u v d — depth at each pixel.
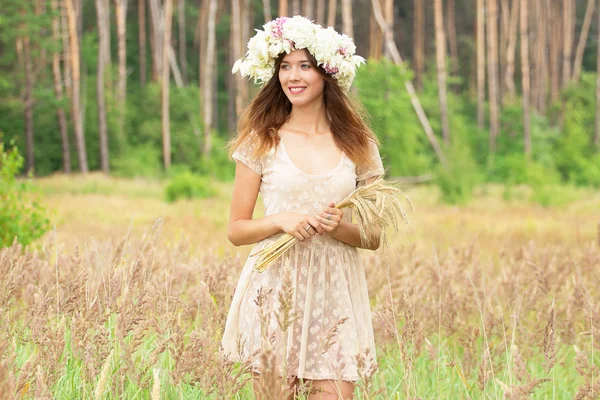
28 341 4.04
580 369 3.59
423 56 66.12
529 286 5.60
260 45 3.73
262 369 2.87
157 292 4.50
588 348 5.19
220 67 63.91
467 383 4.39
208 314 4.22
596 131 50.59
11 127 44.09
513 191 33.06
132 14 64.56
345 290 3.62
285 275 3.11
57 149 45.69
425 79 50.12
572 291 5.53
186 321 4.64
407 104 35.12
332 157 3.72
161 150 47.06
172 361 4.00
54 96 42.88
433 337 5.38
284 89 3.74
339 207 3.57
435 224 17.97
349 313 3.60
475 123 56.41
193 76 63.88
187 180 28.98
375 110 34.16
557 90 61.69
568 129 47.84
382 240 3.56
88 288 4.39
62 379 3.90
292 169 3.64
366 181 3.86
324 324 3.59
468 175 29.33
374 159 3.88
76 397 3.83
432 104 46.72
